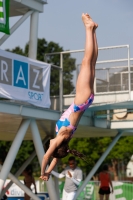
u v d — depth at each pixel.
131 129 29.55
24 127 22.70
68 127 12.41
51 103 25.52
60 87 25.05
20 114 21.44
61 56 26.77
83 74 12.31
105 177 32.91
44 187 39.44
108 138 64.31
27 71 21.84
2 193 28.72
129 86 25.97
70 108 12.53
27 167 29.95
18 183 23.27
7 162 21.92
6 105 20.69
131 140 66.50
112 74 26.69
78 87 12.36
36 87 22.38
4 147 75.25
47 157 12.39
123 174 82.06
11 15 26.02
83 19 12.34
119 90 26.45
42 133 30.75
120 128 28.53
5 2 21.84
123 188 35.84
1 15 21.69
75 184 24.91
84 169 70.19
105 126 28.45
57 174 24.67
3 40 23.38
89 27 12.24
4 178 21.62
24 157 75.44
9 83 20.78
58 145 12.37
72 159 24.78
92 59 12.30
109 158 67.69
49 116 23.42
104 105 24.00
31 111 22.16
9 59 20.86
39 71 22.62
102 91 26.92
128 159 79.94
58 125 12.55
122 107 25.20
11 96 20.77
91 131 30.61
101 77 26.97
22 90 21.47
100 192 32.94
